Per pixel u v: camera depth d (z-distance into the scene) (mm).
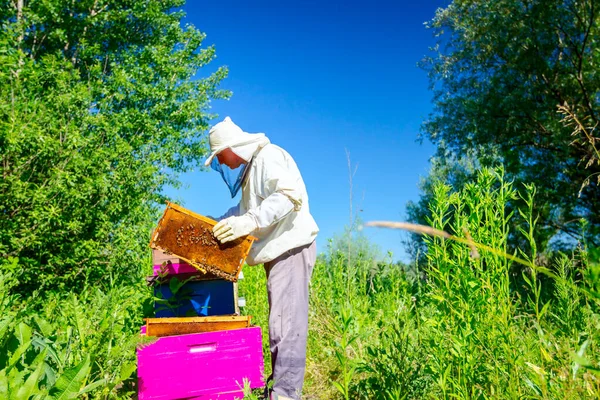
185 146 20031
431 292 2676
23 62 13484
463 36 17219
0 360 2188
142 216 13461
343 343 1933
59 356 2557
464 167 17781
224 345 3230
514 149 16594
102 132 14477
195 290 4051
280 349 3270
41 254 9656
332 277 6012
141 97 19016
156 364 3111
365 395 3215
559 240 11023
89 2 19125
